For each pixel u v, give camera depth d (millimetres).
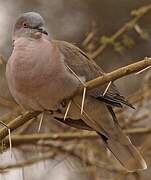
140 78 15695
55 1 16344
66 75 9609
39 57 9570
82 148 12555
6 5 16281
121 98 10039
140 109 12453
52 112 10039
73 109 9930
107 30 16375
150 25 16422
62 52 9992
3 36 15875
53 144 12305
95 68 10367
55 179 13055
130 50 16312
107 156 12453
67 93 9633
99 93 9898
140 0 16359
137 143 14883
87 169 12047
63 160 11906
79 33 16250
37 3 16297
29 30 10000
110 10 16406
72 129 13070
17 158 11828
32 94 9641
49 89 9594
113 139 10406
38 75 9539
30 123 12523
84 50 12758
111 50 15898
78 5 16406
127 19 16359
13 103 12180
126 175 11859
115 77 8695
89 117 10141
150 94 12336
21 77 9586
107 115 10195
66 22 16281
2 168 10891
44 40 9820
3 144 10258
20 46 9727
